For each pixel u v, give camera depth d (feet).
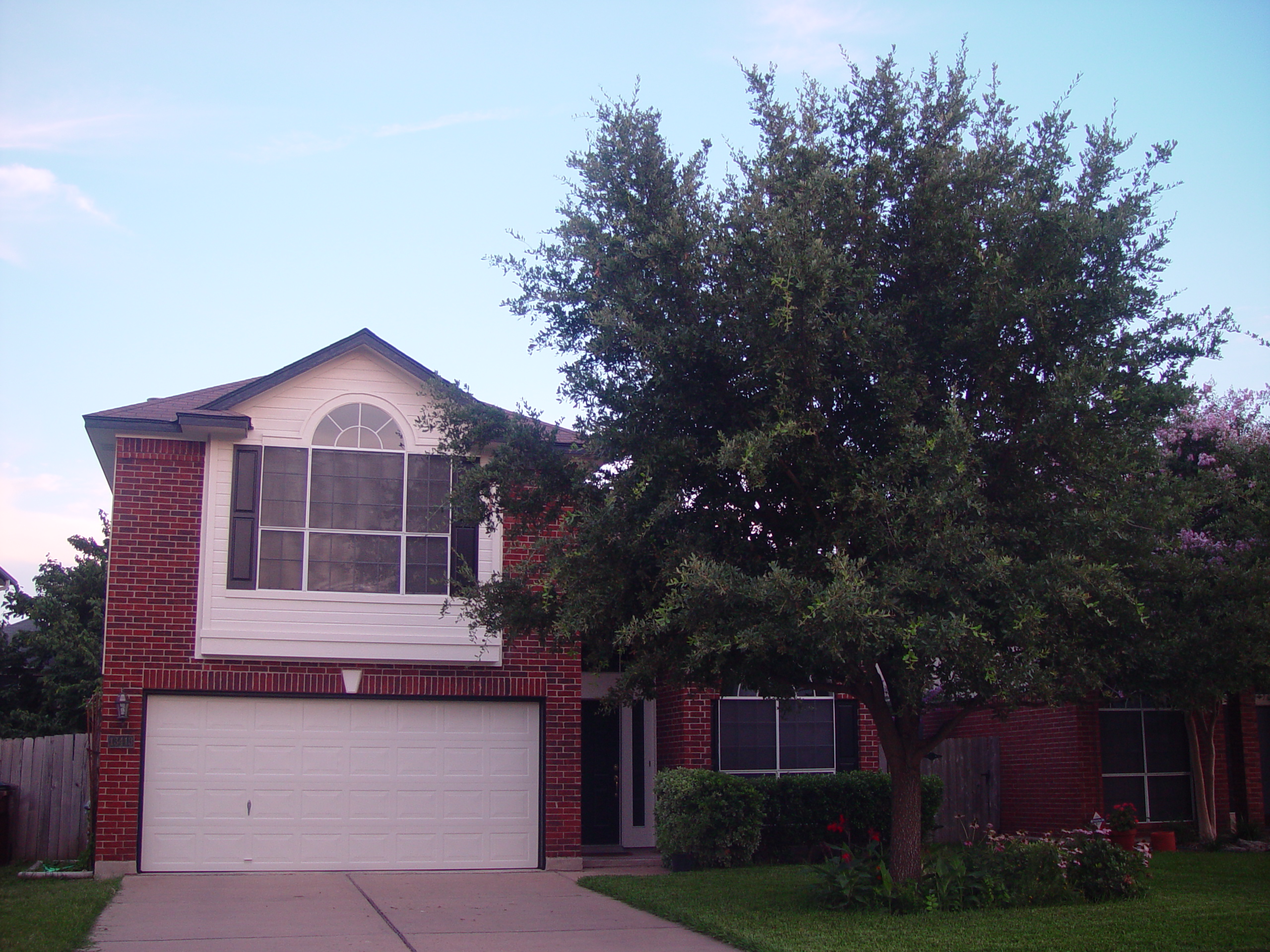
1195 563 35.17
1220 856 50.93
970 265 33.60
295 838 47.50
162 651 46.93
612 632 35.17
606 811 57.41
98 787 46.32
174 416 49.90
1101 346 32.78
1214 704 43.78
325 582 49.01
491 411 37.52
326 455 49.93
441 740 49.75
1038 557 32.35
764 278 31.81
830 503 31.99
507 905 38.68
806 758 55.72
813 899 37.45
